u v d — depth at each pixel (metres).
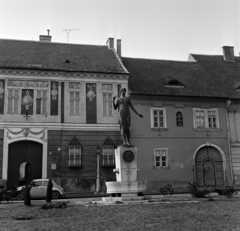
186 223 11.07
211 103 33.78
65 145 29.45
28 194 16.91
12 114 28.89
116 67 32.38
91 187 29.17
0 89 29.03
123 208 14.66
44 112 29.55
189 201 17.17
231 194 19.88
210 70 39.03
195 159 32.47
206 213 13.05
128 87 32.31
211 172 32.59
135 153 18.48
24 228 10.63
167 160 31.67
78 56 33.66
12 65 29.44
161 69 37.09
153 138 31.80
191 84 34.97
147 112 32.16
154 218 12.06
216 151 33.16
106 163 29.94
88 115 30.44
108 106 31.02
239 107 34.50
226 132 33.53
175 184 31.34
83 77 30.86
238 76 38.44
